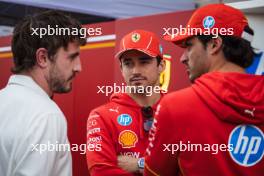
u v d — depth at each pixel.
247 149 1.52
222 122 1.50
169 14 3.40
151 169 1.66
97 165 2.44
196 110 1.52
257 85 1.53
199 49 1.65
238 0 3.64
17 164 1.47
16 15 6.14
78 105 4.21
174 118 1.53
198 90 1.54
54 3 4.85
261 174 1.54
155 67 2.64
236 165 1.51
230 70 1.59
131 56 2.59
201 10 1.66
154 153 1.62
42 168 1.45
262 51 2.72
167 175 1.65
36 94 1.63
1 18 6.39
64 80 1.75
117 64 3.76
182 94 1.58
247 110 1.47
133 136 2.52
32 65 1.69
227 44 1.60
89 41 4.10
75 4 4.89
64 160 1.58
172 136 1.54
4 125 1.57
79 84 4.20
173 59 3.33
